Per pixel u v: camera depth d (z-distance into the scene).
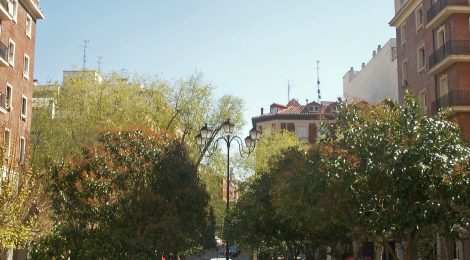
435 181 13.22
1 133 24.98
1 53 30.91
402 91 40.56
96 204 18.42
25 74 36.31
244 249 45.53
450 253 17.42
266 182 26.86
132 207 18.88
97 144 20.55
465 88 32.75
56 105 36.84
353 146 14.85
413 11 39.25
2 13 30.62
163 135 22.28
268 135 59.41
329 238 24.70
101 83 37.12
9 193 20.33
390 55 47.66
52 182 20.52
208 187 37.75
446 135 14.34
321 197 15.53
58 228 14.54
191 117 37.16
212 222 27.02
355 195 14.31
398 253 33.81
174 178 20.95
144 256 14.92
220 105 38.50
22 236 20.19
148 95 37.28
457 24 33.34
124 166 19.88
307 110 82.38
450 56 32.66
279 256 46.41
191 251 39.00
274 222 27.33
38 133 36.59
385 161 14.02
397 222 13.30
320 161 15.83
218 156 37.88
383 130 14.94
